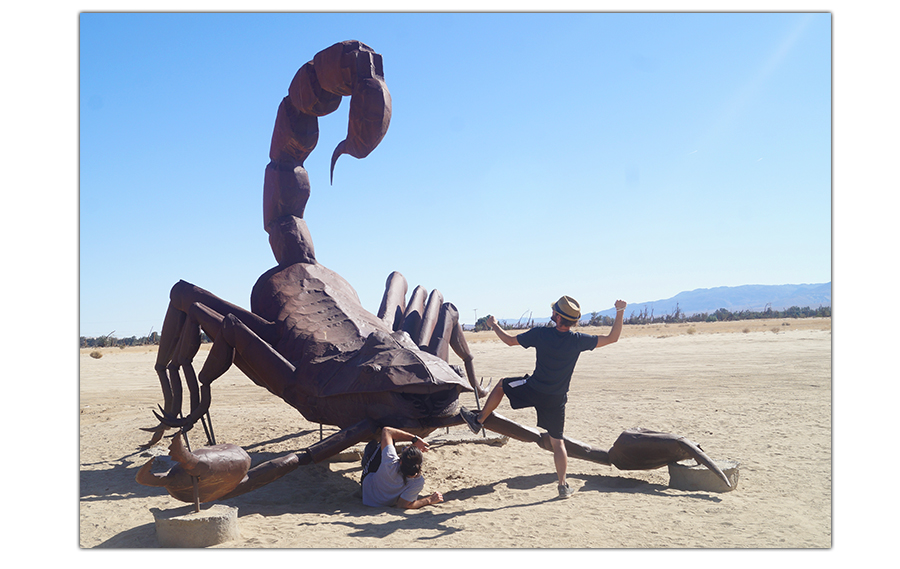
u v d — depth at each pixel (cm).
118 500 645
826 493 605
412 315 909
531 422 1132
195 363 2692
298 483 712
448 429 981
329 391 687
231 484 529
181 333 841
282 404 1490
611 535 472
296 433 1062
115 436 1073
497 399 621
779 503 570
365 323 817
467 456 830
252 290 895
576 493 618
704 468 629
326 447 630
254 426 1144
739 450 822
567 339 595
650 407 1238
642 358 2538
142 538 500
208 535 466
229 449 534
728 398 1342
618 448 671
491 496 622
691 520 514
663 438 648
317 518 552
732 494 606
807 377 1700
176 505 622
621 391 1522
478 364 2472
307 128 925
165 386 870
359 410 673
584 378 1875
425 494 649
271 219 940
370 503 602
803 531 479
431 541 463
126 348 5228
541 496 612
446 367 720
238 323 747
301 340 771
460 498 621
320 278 883
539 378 600
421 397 671
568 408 1248
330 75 814
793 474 686
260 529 515
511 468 757
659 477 698
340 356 727
